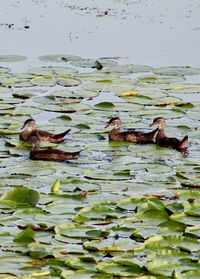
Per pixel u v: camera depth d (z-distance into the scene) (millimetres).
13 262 12070
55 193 14469
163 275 11703
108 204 14023
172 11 29609
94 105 19594
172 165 16188
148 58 24281
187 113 19312
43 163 16109
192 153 16969
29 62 23672
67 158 16438
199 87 21250
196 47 25344
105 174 15484
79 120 18672
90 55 24594
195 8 30031
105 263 12016
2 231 13047
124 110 19375
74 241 12773
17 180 15195
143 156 16688
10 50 24922
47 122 18531
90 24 27922
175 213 13570
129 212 13773
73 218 13492
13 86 21016
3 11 29422
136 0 31219
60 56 24156
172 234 13031
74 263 12023
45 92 20719
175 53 24734
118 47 25406
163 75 22125
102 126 18344
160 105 19766
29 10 29562
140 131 17781
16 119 18656
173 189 14906
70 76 21938
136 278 11633
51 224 13305
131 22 28219
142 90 20812
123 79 21719
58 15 29000
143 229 13141
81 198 14305
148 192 14750
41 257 12250
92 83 21281
